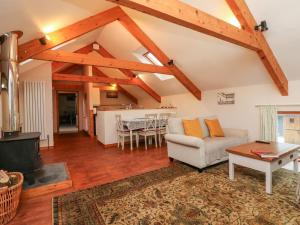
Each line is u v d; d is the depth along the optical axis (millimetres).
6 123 2787
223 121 5195
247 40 2879
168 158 3957
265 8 2781
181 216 1920
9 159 2689
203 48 4109
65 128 9602
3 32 2625
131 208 2084
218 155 3352
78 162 3775
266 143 3170
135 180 2820
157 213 1980
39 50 3170
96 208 2094
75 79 6309
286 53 3266
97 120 6148
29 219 1932
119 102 9648
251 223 1786
